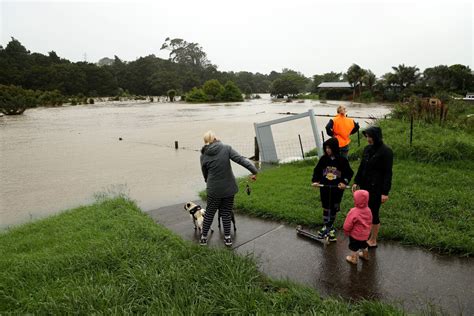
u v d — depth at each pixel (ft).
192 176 38.47
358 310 11.27
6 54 346.74
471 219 17.78
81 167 45.52
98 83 358.84
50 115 150.61
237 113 148.66
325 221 17.10
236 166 41.09
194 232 19.89
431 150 30.04
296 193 24.64
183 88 403.75
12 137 78.28
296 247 16.88
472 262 14.49
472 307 11.55
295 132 75.51
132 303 11.96
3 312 12.17
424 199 20.71
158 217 22.85
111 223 20.42
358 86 265.54
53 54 393.29
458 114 61.36
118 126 100.37
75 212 24.56
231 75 474.49
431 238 16.03
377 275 13.88
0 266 15.57
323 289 13.12
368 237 15.55
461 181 24.17
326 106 199.72
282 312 11.08
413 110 45.19
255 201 23.21
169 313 11.03
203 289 12.62
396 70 230.89
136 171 42.11
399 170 27.63
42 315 11.73
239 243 17.76
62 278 14.11
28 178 40.04
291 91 360.48
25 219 27.02
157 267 14.26
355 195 14.25
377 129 15.08
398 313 10.70
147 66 407.03
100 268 14.74
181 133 80.74
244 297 11.86
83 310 11.53
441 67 214.69
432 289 12.72
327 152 16.56
